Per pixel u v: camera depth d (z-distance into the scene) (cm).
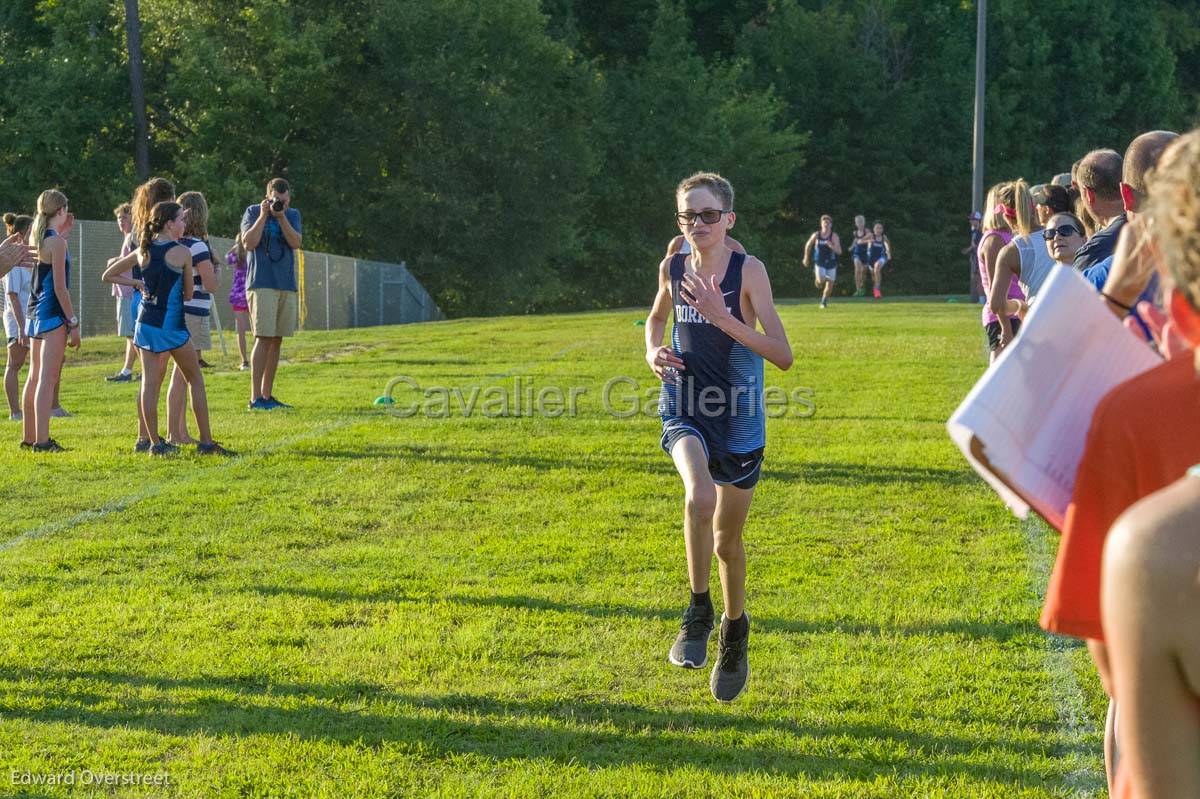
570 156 5250
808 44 6562
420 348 2406
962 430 197
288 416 1492
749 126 6069
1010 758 507
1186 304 166
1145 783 155
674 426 579
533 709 567
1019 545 860
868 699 576
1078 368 201
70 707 564
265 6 4653
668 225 6091
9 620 691
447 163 5012
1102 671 198
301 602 730
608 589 756
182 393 1264
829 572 794
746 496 576
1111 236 586
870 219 6662
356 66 5103
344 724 547
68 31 4809
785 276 6619
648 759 511
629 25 6419
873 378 1834
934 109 6606
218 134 4769
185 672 611
